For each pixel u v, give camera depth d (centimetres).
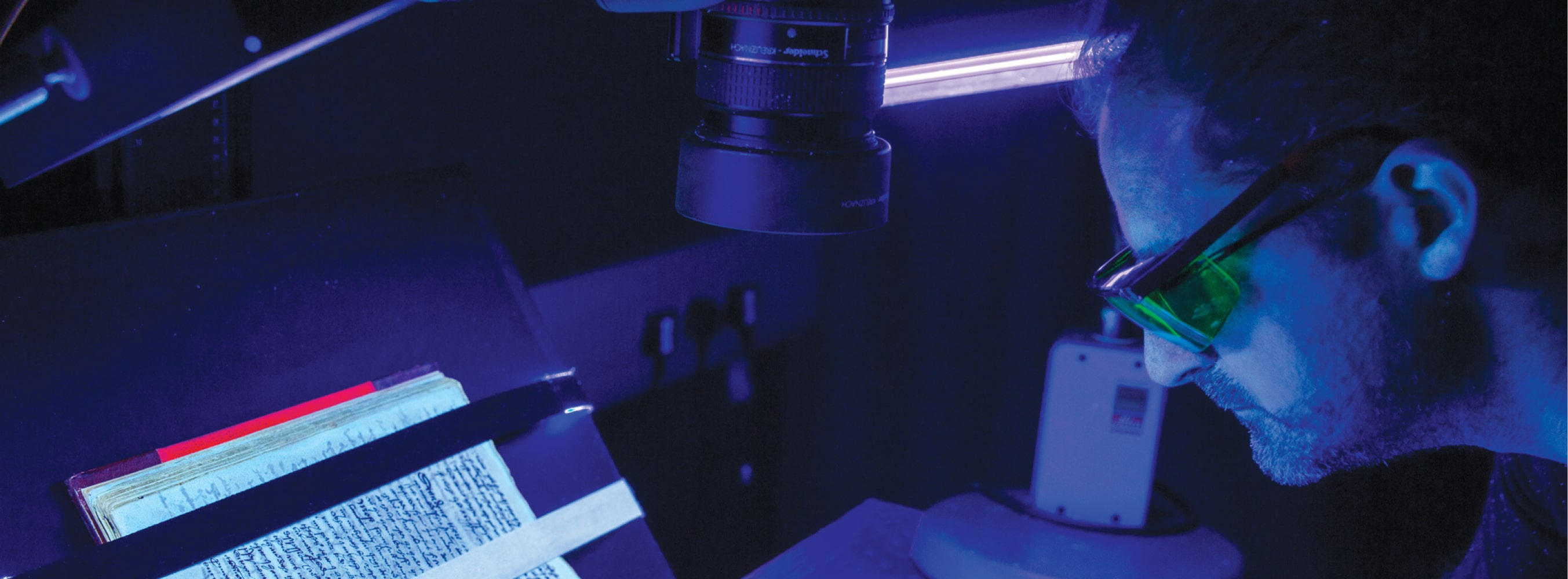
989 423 157
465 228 106
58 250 93
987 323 154
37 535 89
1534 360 86
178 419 94
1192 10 86
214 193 104
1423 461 140
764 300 138
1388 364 87
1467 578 104
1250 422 93
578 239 122
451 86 113
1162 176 87
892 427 155
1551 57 83
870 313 148
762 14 95
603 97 121
